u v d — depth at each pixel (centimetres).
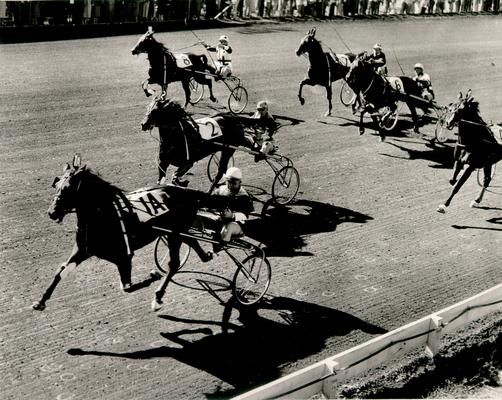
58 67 2150
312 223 1358
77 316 991
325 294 1118
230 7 3025
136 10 2739
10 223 1234
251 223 1327
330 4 3312
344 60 2019
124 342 947
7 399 820
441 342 1055
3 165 1463
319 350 978
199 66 1858
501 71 2733
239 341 976
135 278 1098
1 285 1045
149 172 1502
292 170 1419
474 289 1179
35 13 2528
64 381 860
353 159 1722
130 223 937
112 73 2155
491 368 1061
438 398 974
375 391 936
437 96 2292
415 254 1282
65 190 894
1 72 2041
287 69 2400
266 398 815
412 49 2919
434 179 1650
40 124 1706
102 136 1678
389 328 1046
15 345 914
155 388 866
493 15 3981
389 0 3578
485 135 1421
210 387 880
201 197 1011
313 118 1991
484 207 1520
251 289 1110
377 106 1820
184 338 968
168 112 1244
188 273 1136
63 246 1180
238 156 1648
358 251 1270
